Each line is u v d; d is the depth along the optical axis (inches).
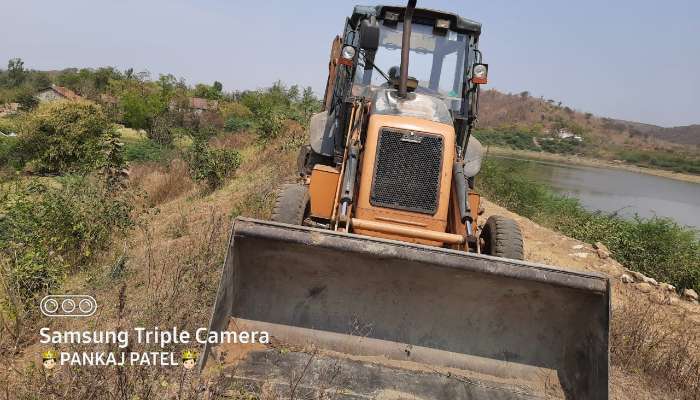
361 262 137.9
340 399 126.2
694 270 322.7
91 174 407.8
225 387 119.6
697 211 1080.2
